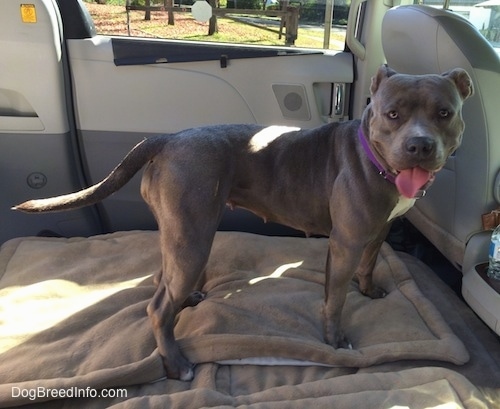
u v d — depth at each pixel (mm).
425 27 1043
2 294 1169
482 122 1021
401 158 792
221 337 988
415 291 1164
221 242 1348
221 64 1350
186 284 952
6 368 947
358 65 1380
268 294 1157
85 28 1309
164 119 1379
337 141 977
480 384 950
